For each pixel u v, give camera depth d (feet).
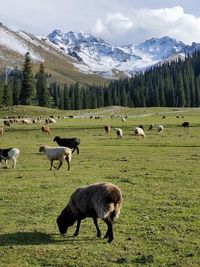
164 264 46.78
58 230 59.47
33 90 543.80
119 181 95.50
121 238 55.57
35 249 51.78
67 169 116.16
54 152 115.44
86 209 54.54
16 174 108.88
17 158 141.90
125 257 48.93
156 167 116.16
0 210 70.28
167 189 85.61
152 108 582.35
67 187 89.30
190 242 53.78
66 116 458.09
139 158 137.59
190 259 48.16
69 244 53.67
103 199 51.78
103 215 51.60
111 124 321.93
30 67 542.57
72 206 55.67
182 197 78.07
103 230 59.52
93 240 55.06
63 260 48.34
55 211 69.21
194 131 257.55
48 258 49.01
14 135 247.50
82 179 98.84
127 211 68.54
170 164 121.80
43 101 584.40
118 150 162.50
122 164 123.75
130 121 363.56
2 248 52.34
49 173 109.50
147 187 88.02
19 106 503.61
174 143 185.88
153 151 157.48
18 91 609.01
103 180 96.99
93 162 129.39
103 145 183.32
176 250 51.01
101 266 46.47
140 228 59.72
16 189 87.61
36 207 71.82
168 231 58.18
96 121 365.61
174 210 68.80
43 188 88.63
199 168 113.19
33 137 233.96
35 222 63.26
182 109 577.84
